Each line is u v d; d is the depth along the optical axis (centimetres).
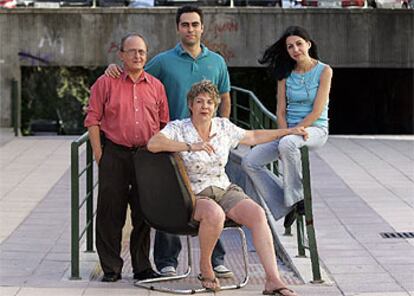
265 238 748
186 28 851
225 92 879
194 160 768
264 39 2127
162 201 762
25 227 1086
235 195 770
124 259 1009
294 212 873
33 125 2620
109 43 2125
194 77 859
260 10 2123
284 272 898
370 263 898
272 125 1138
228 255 1058
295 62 853
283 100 862
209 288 770
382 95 2538
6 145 1866
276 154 857
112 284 812
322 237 1018
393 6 2177
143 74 810
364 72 2611
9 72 2142
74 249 841
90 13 2119
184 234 771
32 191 1340
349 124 2673
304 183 827
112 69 808
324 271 869
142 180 766
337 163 1578
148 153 759
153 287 788
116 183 811
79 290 782
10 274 859
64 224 1106
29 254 946
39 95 2880
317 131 842
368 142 1877
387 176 1439
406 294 775
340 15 2144
